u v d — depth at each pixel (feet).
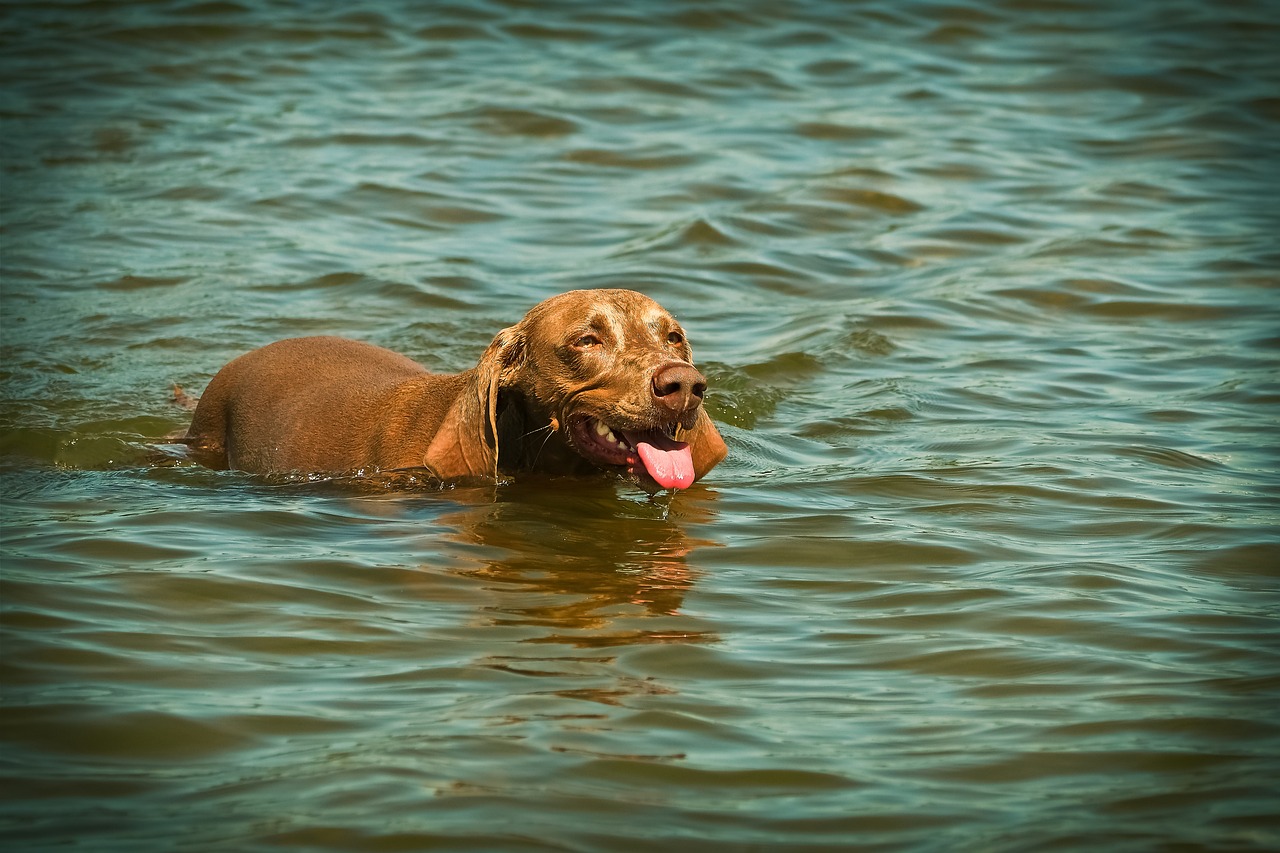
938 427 46.52
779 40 103.60
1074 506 38.60
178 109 87.15
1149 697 26.45
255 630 29.14
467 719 25.14
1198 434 45.11
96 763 23.30
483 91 90.79
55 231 68.03
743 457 43.57
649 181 76.89
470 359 53.67
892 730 25.12
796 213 72.54
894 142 83.97
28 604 29.91
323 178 75.97
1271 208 73.72
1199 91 93.91
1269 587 32.35
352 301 60.13
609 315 39.04
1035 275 64.28
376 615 30.14
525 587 32.17
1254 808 22.13
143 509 37.73
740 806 22.29
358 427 41.98
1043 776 23.40
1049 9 111.86
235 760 23.53
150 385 51.03
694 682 27.12
